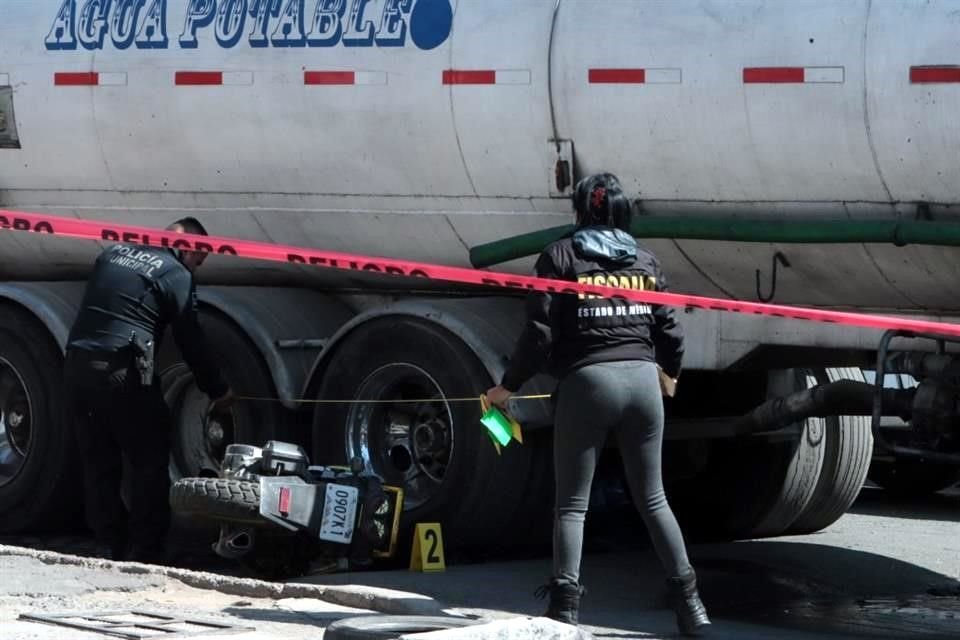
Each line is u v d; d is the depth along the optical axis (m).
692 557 26.70
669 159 21.53
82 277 29.59
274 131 24.64
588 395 18.12
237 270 27.55
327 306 27.20
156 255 24.41
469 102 22.84
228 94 24.89
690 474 26.67
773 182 20.95
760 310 18.92
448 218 24.00
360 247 25.33
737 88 20.75
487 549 25.34
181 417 27.64
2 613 18.66
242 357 26.30
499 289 25.14
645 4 21.61
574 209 19.41
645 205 22.12
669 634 19.39
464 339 24.00
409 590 22.16
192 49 25.25
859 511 33.50
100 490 25.03
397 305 24.80
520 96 22.44
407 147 23.59
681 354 18.97
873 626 21.12
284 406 26.05
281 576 23.95
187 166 25.70
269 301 26.64
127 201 26.67
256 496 22.73
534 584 22.77
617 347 18.23
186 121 25.36
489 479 23.91
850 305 22.12
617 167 22.00
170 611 18.78
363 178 24.27
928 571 25.67
